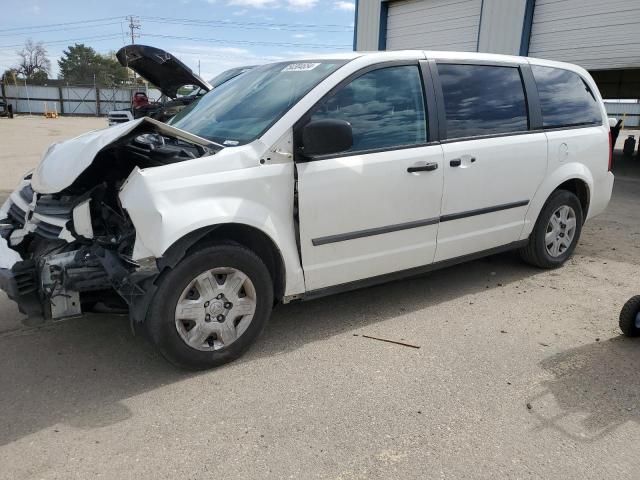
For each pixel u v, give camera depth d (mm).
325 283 3580
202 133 3660
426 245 3990
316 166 3340
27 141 18031
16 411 2785
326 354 3424
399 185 3682
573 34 10438
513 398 2959
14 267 2943
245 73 4391
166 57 6969
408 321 3932
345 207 3477
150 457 2449
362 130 3572
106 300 3100
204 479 2318
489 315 4059
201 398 2922
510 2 11266
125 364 3279
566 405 2900
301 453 2488
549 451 2527
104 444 2535
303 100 3352
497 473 2377
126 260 2904
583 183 5078
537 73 4676
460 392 3010
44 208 3361
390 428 2682
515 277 4910
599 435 2652
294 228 3350
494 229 4426
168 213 2840
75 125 30484
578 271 5105
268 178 3184
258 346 3520
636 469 2414
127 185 2906
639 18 9383
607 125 5277
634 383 3129
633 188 10523
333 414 2791
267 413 2793
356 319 3957
